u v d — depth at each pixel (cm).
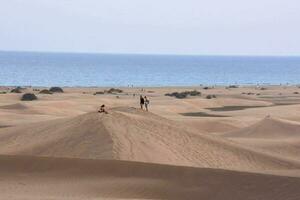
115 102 9981
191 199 2530
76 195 2544
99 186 2705
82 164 2973
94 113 4238
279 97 13262
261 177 2667
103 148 3462
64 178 2833
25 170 2970
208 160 3628
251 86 18825
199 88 16588
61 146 3675
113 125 3881
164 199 2550
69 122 4250
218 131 6812
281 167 3891
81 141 3681
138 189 2656
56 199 2430
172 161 3412
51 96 11144
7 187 2677
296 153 4969
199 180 2702
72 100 10062
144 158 3350
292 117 8462
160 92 14112
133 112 4591
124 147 3478
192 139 4034
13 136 4350
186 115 8788
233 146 4178
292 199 2391
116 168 2905
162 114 8412
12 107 8444
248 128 6269
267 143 5241
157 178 2778
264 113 8938
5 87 15338
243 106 10944
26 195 2514
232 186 2605
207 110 9888
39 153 3644
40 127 4462
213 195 2545
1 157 3094
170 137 3909
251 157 4000
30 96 10450
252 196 2477
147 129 3959
